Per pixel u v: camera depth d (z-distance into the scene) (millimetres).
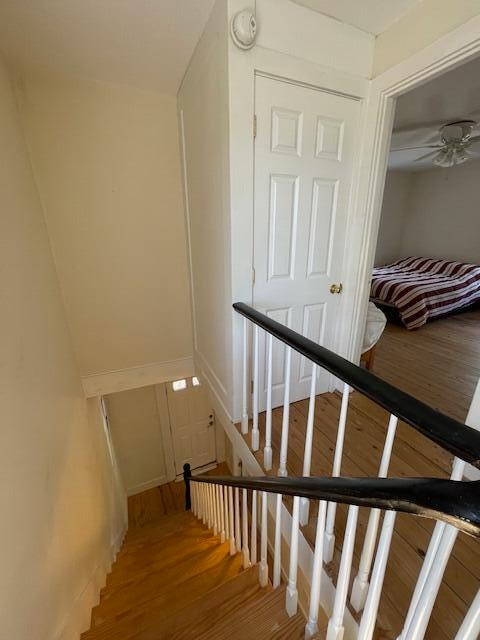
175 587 1416
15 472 973
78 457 1806
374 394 689
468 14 1163
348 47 1516
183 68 1797
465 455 475
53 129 1869
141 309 2473
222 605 1112
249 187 1483
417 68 1370
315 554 803
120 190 2143
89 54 1617
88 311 2289
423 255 5711
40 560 1066
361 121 1687
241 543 1672
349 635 885
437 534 573
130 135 2066
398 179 5672
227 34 1227
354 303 1994
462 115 2648
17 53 1555
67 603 1268
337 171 1725
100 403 2852
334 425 1844
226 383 1949
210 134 1594
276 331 1183
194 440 3955
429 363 2768
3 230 1184
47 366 1497
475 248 4922
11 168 1408
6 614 800
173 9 1328
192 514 2691
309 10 1376
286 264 1765
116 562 2072
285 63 1385
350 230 1888
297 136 1548
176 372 2756
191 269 2422
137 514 3420
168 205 2316
